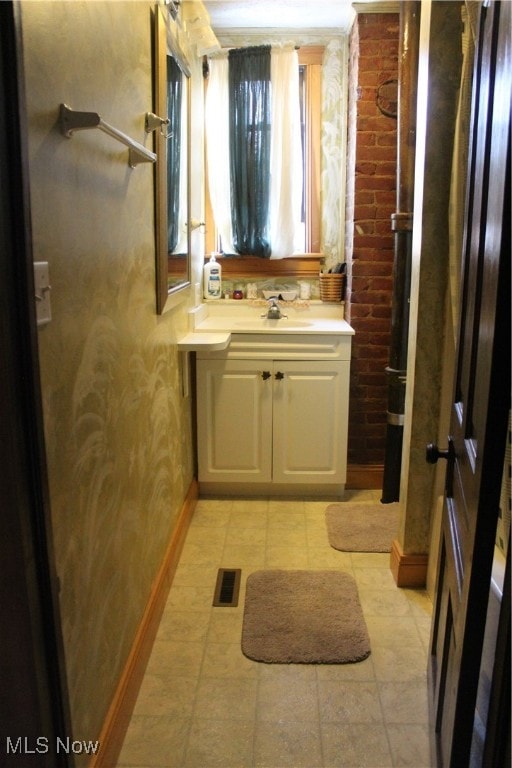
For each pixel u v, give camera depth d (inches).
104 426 55.7
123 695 62.1
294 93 124.0
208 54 123.6
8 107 33.3
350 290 122.9
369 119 115.2
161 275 80.0
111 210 57.7
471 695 37.4
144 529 73.9
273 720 65.0
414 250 84.1
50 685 40.8
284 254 130.2
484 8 43.0
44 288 40.2
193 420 119.3
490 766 32.5
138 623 71.0
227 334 111.4
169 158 88.3
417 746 61.6
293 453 119.7
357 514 113.7
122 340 62.3
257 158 126.0
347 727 64.0
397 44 112.4
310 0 110.4
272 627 80.0
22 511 36.8
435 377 83.8
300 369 116.2
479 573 35.4
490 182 36.6
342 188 130.4
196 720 65.0
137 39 68.3
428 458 55.8
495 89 36.2
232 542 104.0
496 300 31.5
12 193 34.2
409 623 81.5
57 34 42.6
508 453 42.1
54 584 40.4
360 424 126.0
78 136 47.7
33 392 36.7
